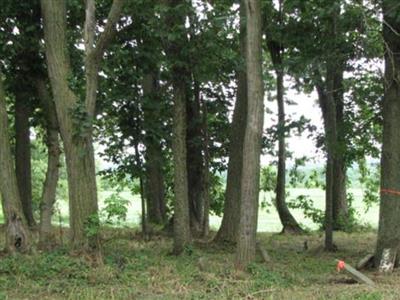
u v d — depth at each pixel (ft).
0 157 40.34
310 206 79.10
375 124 52.16
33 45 45.52
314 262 45.24
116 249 46.11
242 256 36.24
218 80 57.11
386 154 39.91
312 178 86.74
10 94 63.98
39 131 78.43
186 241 45.75
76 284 33.06
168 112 54.13
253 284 33.09
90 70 40.29
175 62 44.32
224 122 65.72
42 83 47.98
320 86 53.88
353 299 29.66
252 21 35.81
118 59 47.26
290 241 64.75
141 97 52.24
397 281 35.29
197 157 65.31
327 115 52.42
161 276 35.19
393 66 37.93
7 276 34.55
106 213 41.27
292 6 41.63
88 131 40.11
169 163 71.31
